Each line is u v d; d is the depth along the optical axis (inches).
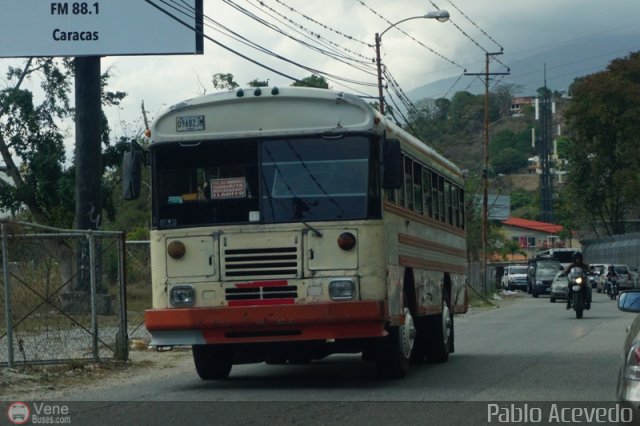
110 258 1203.9
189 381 612.1
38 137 1491.1
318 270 534.3
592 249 3533.5
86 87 1262.3
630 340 324.2
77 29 1233.4
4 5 1231.5
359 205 537.3
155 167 558.3
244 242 540.7
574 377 593.3
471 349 828.0
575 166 3277.6
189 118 555.8
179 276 546.9
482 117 5270.7
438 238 733.3
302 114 546.0
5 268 627.2
